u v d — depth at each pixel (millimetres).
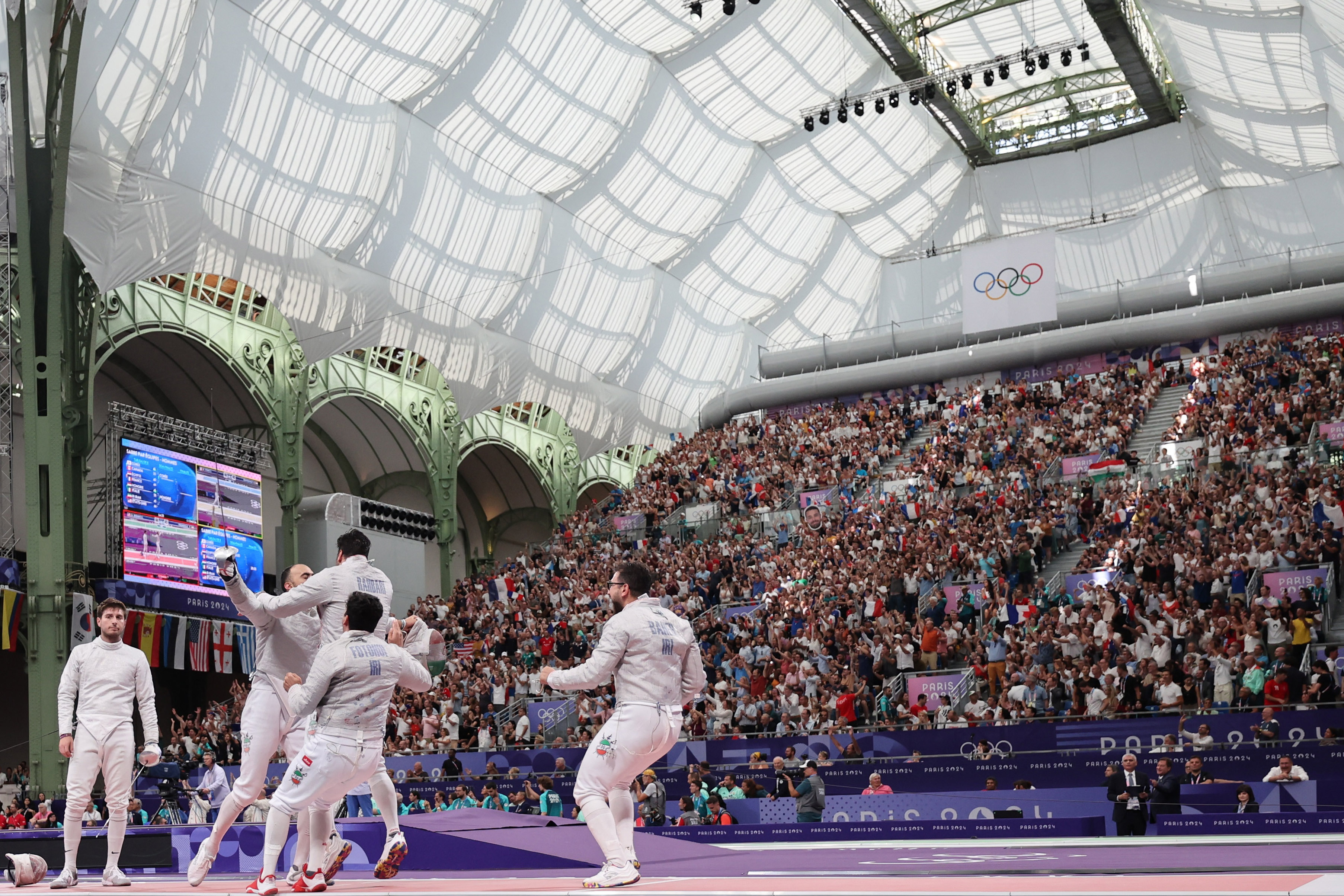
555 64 35531
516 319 41625
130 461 28969
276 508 39938
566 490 47406
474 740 26344
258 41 29203
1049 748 20344
